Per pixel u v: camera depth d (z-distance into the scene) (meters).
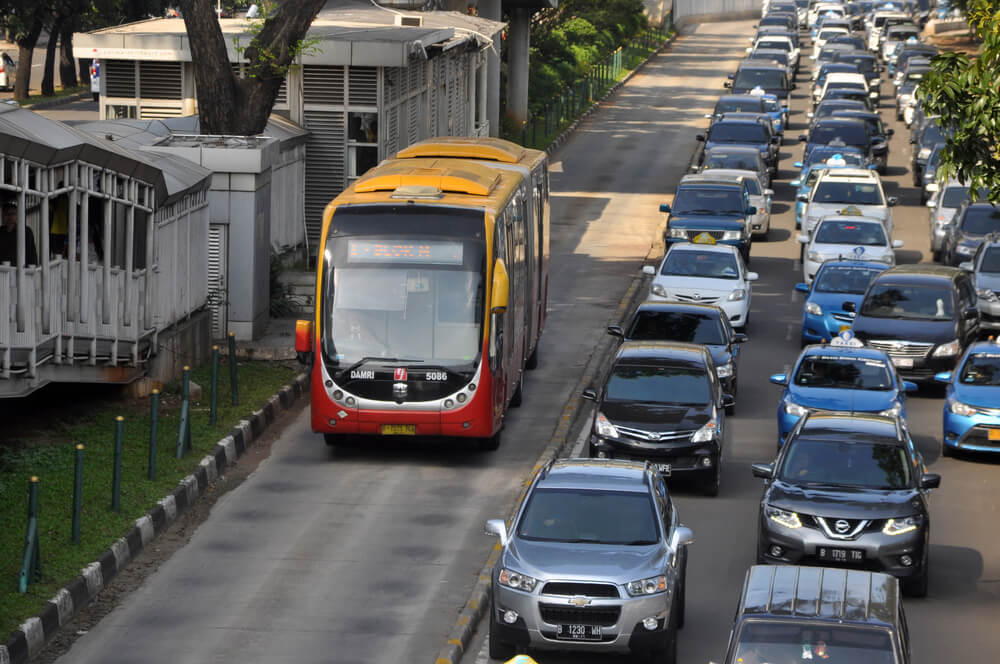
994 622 43.75
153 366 64.50
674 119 193.62
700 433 56.22
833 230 101.44
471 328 58.81
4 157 48.09
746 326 87.81
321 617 42.81
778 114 171.88
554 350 82.94
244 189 73.81
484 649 41.03
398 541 49.97
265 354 73.50
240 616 42.72
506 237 62.19
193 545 49.00
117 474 48.84
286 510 53.16
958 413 63.19
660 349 61.38
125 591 44.53
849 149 139.38
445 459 60.72
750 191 121.06
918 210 133.12
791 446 49.12
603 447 56.72
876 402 62.41
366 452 61.44
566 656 40.50
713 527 52.84
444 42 105.12
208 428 60.28
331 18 111.94
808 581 34.75
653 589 38.69
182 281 69.06
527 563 39.28
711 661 40.12
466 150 73.75
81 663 39.00
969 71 51.31
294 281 82.38
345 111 90.88
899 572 44.81
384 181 61.25
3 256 51.81
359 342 58.91
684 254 88.88
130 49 92.81
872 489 46.91
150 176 60.47
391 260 59.06
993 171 52.19
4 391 51.00
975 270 91.56
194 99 94.69
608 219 127.81
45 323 52.50
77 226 58.91
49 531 46.31
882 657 31.59
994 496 57.84
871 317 78.56
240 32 98.56
